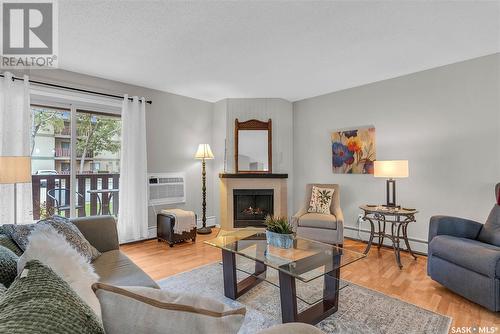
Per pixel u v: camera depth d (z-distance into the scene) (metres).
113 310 0.68
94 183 3.83
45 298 0.60
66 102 3.56
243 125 4.80
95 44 2.69
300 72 3.55
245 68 3.40
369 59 3.14
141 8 2.09
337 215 3.66
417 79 3.55
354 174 4.20
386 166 3.24
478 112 3.09
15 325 0.50
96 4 2.04
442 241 2.42
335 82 3.98
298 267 1.95
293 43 2.72
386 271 2.90
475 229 2.63
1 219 2.86
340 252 2.30
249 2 2.04
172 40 2.62
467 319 1.98
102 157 3.91
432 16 2.26
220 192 4.90
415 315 2.04
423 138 3.50
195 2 2.03
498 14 2.22
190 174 4.77
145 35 2.52
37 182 3.35
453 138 3.26
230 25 2.36
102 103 3.79
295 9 2.14
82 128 3.72
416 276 2.76
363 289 2.46
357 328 1.87
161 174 4.36
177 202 4.56
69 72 3.45
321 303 2.10
